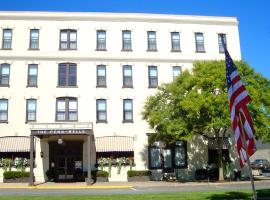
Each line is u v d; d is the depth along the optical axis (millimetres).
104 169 37312
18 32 39188
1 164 36281
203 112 31797
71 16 40000
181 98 32719
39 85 38375
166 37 41062
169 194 20453
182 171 38688
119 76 39562
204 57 41188
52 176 37031
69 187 30016
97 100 38844
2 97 37812
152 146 38719
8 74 38344
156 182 34656
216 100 30047
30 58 38750
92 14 40281
